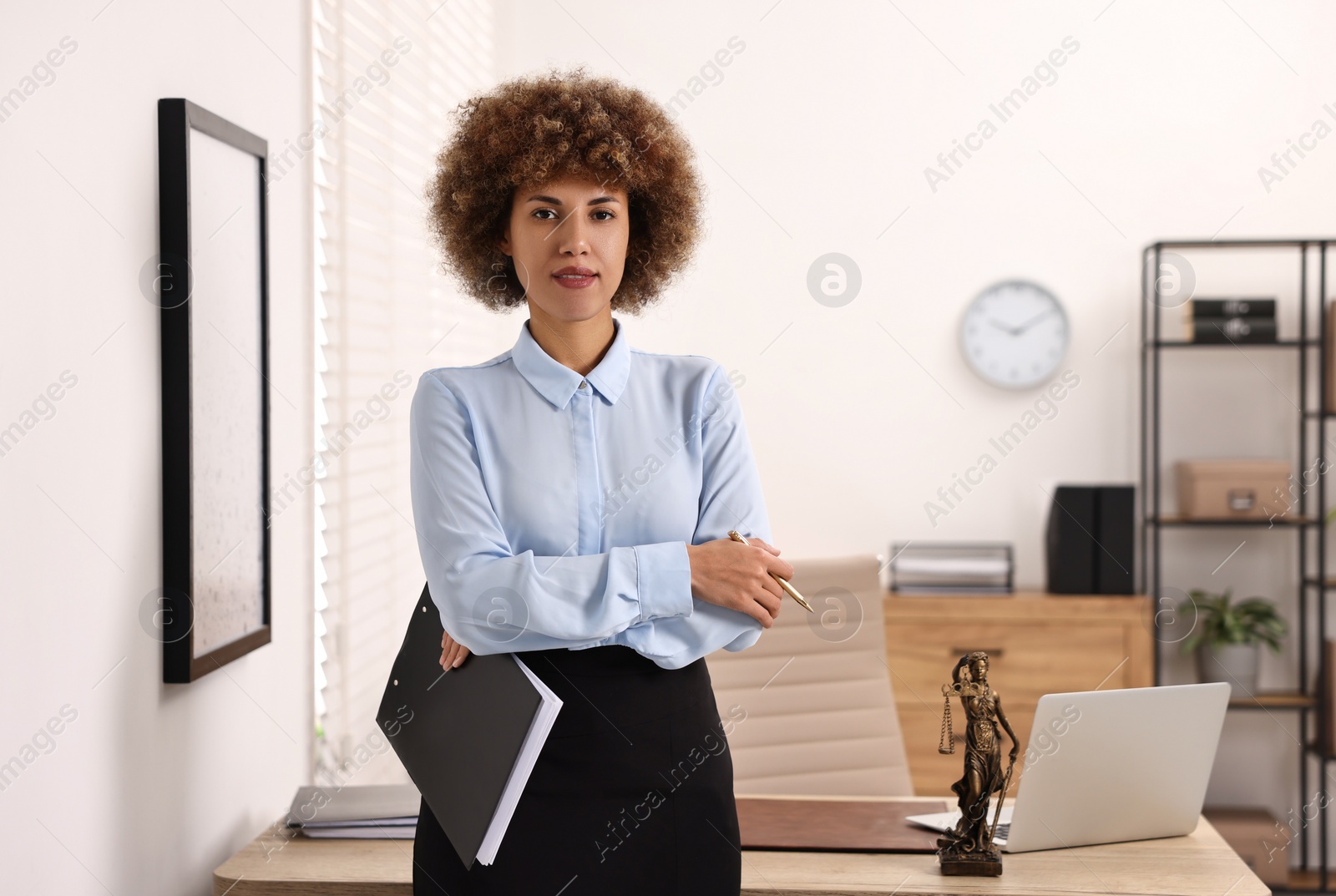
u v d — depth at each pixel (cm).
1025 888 141
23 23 115
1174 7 343
